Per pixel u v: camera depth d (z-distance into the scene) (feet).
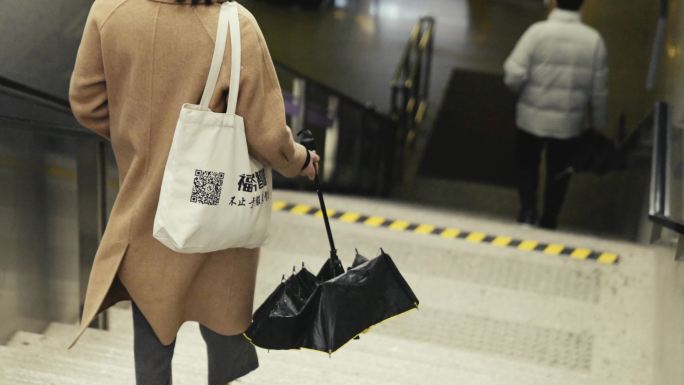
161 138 8.08
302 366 12.82
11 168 13.93
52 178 13.92
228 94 7.83
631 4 39.01
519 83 23.54
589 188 31.83
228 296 8.76
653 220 14.87
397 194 34.78
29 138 13.69
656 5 38.70
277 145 8.02
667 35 25.41
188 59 7.86
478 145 37.40
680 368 12.26
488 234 20.76
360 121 30.40
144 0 7.90
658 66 24.86
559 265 19.07
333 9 45.19
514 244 20.21
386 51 42.11
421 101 39.22
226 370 9.47
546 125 23.85
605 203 30.45
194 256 8.38
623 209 25.55
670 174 17.19
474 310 16.88
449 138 37.76
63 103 12.82
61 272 14.47
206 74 7.86
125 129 8.20
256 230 8.31
